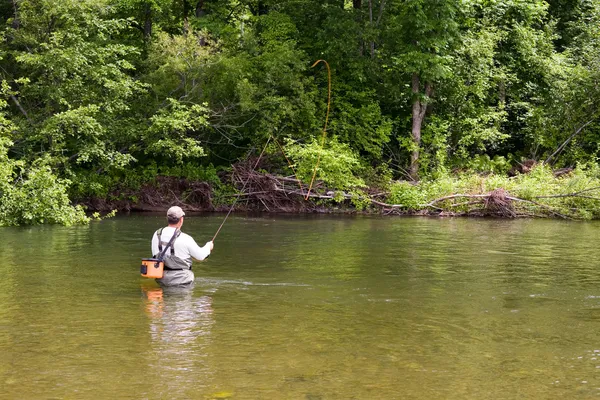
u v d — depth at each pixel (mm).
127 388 5227
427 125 27312
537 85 29953
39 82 21297
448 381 5465
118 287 9219
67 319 7379
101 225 17859
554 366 5887
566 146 28953
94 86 22094
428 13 25766
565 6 33344
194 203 24422
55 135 20453
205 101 24578
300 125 25984
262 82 25516
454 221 20531
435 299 8703
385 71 27406
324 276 10320
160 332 6852
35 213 17828
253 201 24656
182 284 9328
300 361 5949
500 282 9953
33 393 5117
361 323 7359
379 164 27984
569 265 11633
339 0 28391
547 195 22438
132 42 26953
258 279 9984
